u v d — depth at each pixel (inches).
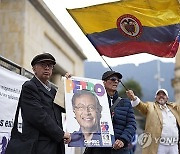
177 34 240.8
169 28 241.0
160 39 242.7
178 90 754.2
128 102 212.1
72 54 729.0
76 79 194.7
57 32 599.8
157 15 240.8
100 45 243.6
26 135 158.7
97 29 243.1
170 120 258.1
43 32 522.9
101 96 198.1
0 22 446.0
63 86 189.6
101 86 200.8
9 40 441.7
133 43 243.9
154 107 261.9
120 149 203.2
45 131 159.2
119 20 242.5
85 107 189.8
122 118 206.4
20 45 438.3
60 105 181.9
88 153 208.5
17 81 256.2
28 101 159.8
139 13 241.6
